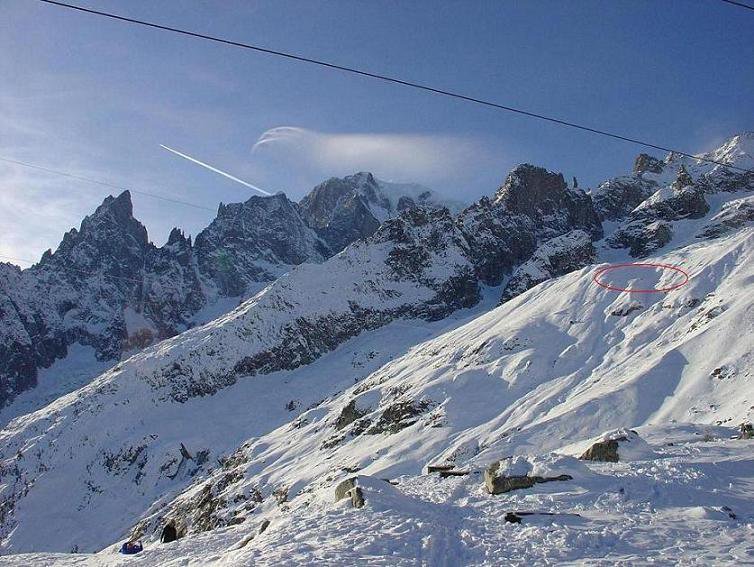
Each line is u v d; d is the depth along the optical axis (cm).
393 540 1933
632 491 2350
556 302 14012
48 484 17425
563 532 1900
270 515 4166
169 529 4991
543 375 11169
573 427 7975
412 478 3388
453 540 1953
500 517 2155
